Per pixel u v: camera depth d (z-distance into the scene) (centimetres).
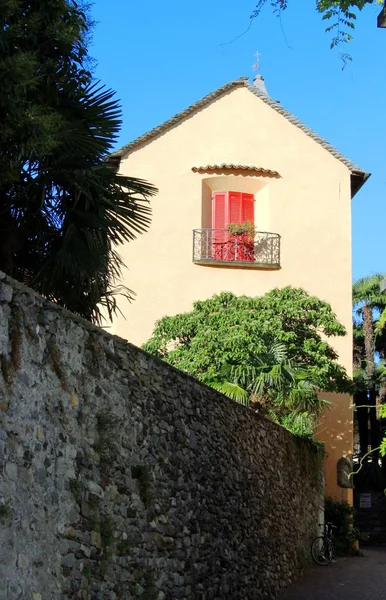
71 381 728
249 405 1780
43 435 663
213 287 2252
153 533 880
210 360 1764
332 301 2277
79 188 915
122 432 828
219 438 1162
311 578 1630
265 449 1437
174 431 980
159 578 883
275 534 1465
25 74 845
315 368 1830
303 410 1828
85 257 934
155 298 2231
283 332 1816
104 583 745
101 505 756
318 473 1928
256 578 1296
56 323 711
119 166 2303
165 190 2291
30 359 656
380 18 892
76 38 938
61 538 673
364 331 3419
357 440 3834
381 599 1377
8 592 582
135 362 888
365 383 3275
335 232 2316
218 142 2333
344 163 2348
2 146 864
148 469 882
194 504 1027
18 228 963
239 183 2328
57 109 948
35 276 937
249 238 2289
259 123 2356
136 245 2252
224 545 1138
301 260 2294
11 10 853
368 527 3136
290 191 2330
